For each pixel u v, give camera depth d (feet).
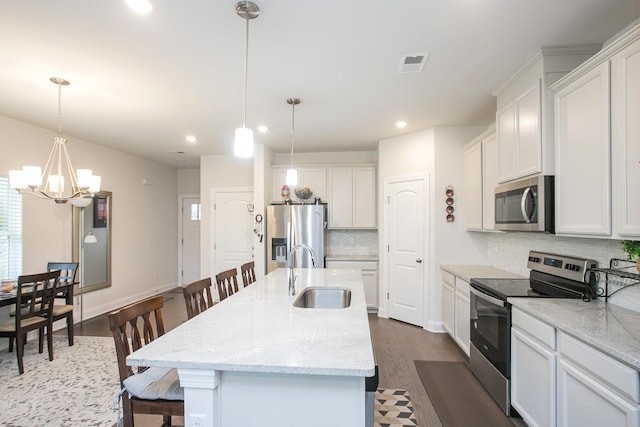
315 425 4.48
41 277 10.50
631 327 5.49
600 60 5.85
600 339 4.94
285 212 16.21
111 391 9.02
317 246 15.96
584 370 5.22
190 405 4.45
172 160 20.63
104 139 15.38
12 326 10.27
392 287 15.29
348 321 5.89
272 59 7.95
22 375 9.91
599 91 5.90
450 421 7.61
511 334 7.64
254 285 9.27
